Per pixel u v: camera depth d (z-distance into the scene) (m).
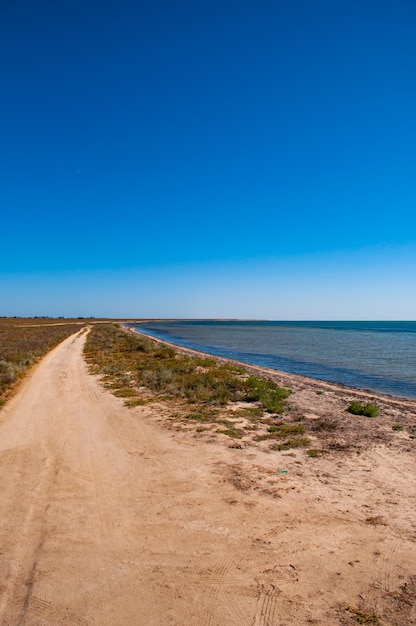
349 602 4.14
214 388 16.22
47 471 7.74
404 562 4.86
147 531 5.52
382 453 9.03
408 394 19.03
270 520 5.86
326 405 14.52
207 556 4.95
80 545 5.16
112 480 7.31
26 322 117.69
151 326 143.62
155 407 13.18
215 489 6.94
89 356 28.84
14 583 4.40
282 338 70.19
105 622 3.84
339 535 5.46
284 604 4.11
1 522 5.75
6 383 16.77
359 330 111.81
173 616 3.93
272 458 8.55
